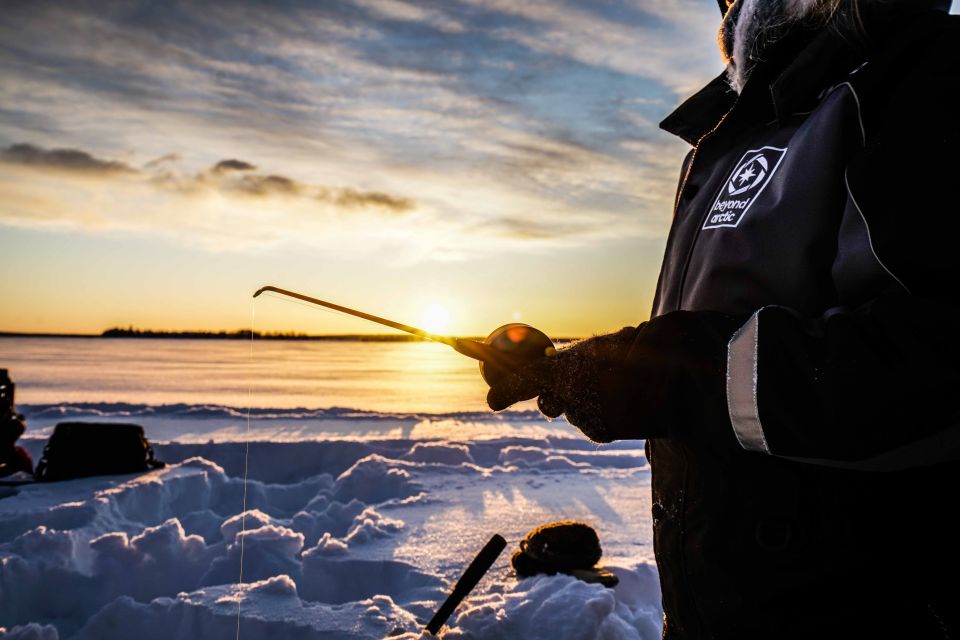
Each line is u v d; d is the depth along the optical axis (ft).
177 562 12.16
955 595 2.97
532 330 3.64
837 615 3.14
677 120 5.08
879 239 2.76
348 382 58.13
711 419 3.04
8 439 17.42
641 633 8.96
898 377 2.52
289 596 9.88
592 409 3.22
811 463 2.96
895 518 3.03
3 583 10.78
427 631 7.85
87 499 14.78
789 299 3.35
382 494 17.11
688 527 3.61
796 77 3.57
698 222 4.12
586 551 10.39
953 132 2.66
